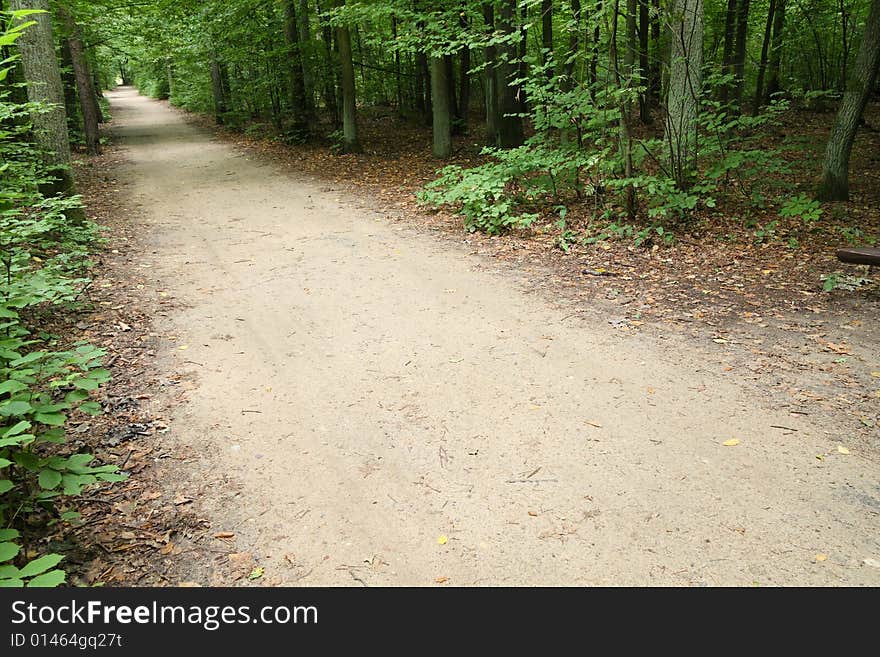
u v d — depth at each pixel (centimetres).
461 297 657
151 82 4856
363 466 375
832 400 428
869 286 632
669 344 527
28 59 891
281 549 311
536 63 923
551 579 289
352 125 1738
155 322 596
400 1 1387
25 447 313
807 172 1198
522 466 371
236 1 1870
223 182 1439
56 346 530
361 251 836
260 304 646
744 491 342
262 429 416
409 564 300
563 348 528
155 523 328
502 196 982
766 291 638
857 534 308
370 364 509
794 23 1762
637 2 812
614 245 798
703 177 876
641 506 333
